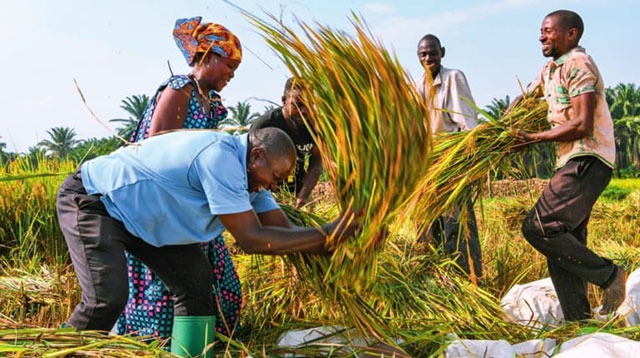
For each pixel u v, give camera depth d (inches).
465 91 206.1
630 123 2048.5
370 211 103.9
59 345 93.5
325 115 103.5
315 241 108.8
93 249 108.2
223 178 105.4
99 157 115.6
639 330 127.3
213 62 126.8
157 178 108.3
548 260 149.9
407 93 102.3
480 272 191.8
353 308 121.7
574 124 141.0
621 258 222.2
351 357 116.5
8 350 88.3
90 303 106.5
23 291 160.2
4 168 268.5
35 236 210.4
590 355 98.2
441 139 155.9
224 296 131.6
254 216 107.4
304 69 102.1
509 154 154.9
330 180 108.1
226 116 133.3
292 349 119.6
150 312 126.0
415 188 108.6
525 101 159.6
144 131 125.6
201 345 115.8
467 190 155.1
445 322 136.7
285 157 109.5
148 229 110.5
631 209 377.4
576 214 143.9
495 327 140.1
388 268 149.3
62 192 114.2
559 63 147.3
